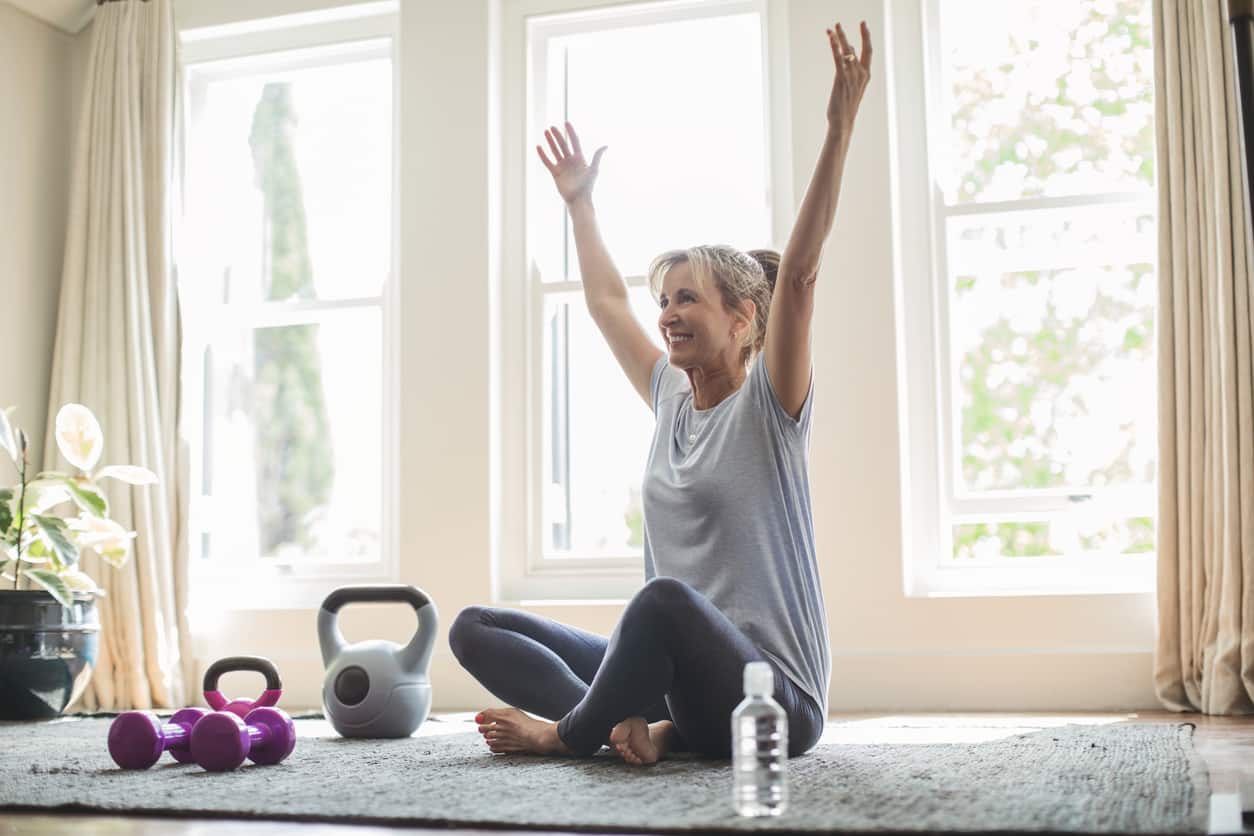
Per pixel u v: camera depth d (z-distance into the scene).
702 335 2.01
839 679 3.48
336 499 5.60
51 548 3.41
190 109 4.47
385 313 4.18
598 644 2.24
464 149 4.02
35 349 4.24
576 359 4.04
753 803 1.38
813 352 3.62
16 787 1.72
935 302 3.72
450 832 1.36
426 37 4.09
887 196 3.63
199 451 4.34
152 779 1.80
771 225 3.83
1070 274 3.70
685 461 2.02
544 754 2.00
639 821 1.34
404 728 2.44
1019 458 3.68
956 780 1.66
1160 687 3.22
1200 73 3.34
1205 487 3.22
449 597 3.86
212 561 4.29
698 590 1.95
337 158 4.62
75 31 4.46
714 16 4.01
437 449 3.93
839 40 1.77
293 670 3.94
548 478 3.98
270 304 4.33
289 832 1.37
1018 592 3.51
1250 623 3.09
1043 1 3.79
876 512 3.53
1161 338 3.30
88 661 3.52
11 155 4.21
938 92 3.81
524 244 4.06
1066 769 1.78
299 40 4.36
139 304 4.10
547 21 4.14
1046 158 3.75
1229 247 3.24
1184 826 1.26
